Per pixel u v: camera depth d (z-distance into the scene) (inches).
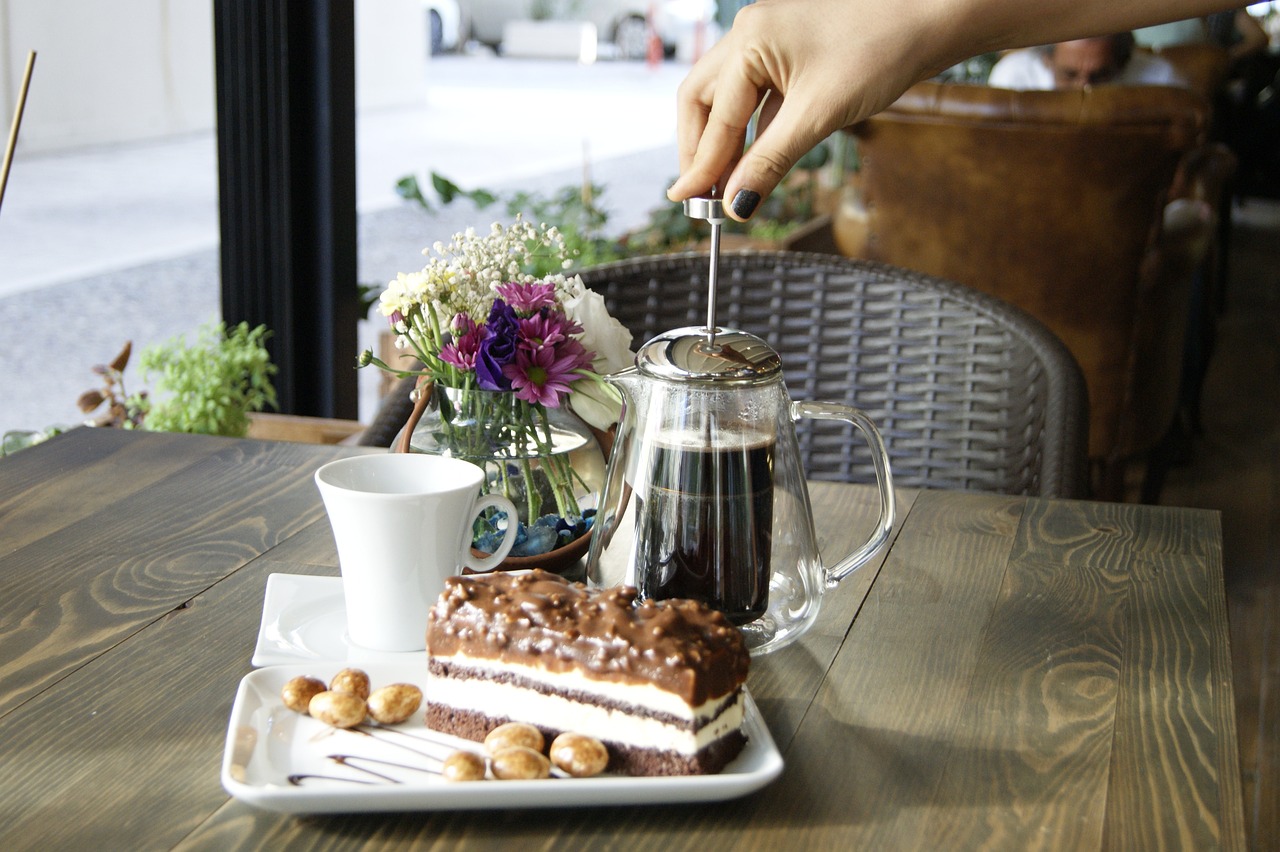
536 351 44.5
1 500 51.8
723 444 41.7
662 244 178.2
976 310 69.5
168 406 87.7
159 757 38.0
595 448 46.8
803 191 211.6
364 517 41.2
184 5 418.3
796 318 74.2
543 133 451.5
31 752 38.1
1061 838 35.9
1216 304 211.5
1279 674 96.7
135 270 229.9
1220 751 38.9
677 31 892.0
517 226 47.6
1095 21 48.5
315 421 94.0
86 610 44.4
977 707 40.6
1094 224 109.7
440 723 38.6
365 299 126.2
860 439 72.7
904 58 47.1
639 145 422.9
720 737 37.1
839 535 50.9
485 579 39.3
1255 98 306.5
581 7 888.9
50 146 373.7
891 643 43.7
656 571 42.2
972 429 69.6
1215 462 148.9
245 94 98.5
